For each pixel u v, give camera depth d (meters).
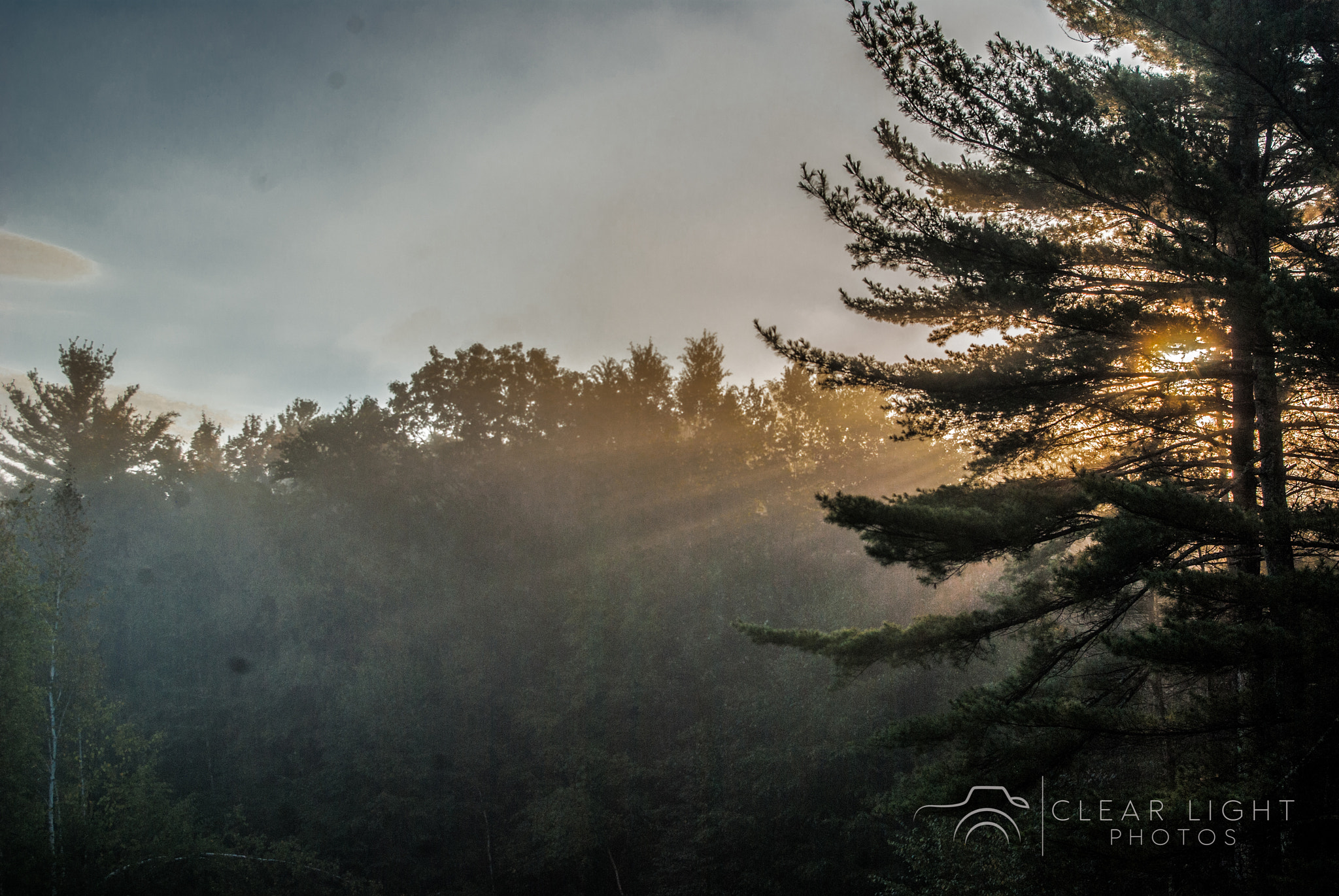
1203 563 8.48
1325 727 6.39
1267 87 7.89
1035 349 10.02
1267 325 6.48
